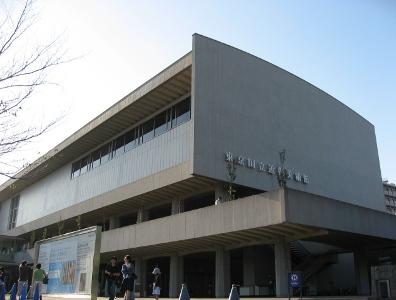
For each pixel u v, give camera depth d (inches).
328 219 1000.9
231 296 621.6
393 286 703.1
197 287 1676.9
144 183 1439.5
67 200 2032.5
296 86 1604.3
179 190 1386.6
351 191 1736.0
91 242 745.6
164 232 1232.2
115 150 1753.2
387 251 1373.0
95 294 698.2
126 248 1384.1
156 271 958.4
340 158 1727.4
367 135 1994.3
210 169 1217.4
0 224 2920.8
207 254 1453.0
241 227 997.2
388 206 4141.2
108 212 1764.3
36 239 2442.2
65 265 832.3
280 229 989.2
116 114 1571.1
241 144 1318.9
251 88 1414.9
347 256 1628.9
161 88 1386.6
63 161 2122.3
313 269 1403.8
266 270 1315.2
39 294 706.8
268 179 1364.4
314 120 1642.5
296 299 866.1
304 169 1519.4
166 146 1405.0
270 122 1443.2
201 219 1116.5
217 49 1343.5
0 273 878.4
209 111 1264.8
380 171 2022.6
